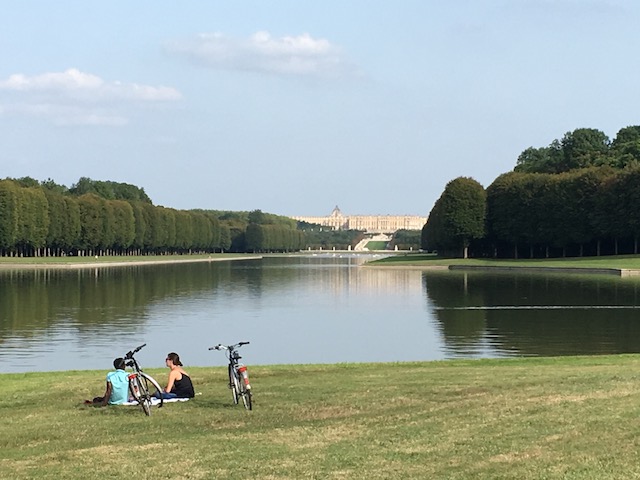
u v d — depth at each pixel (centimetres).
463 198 19338
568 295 8669
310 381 2942
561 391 2420
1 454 1923
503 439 1844
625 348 4803
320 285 11275
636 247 16812
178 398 2562
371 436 1945
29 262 17238
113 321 6456
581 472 1560
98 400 2550
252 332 5919
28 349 4950
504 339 5300
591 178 17512
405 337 5575
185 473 1684
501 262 16950
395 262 18275
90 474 1703
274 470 1680
